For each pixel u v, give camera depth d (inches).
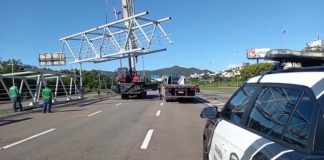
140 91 1742.1
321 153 113.6
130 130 606.5
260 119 164.2
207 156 249.1
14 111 1100.5
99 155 407.5
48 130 641.6
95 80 4165.8
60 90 2257.6
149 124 683.4
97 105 1365.7
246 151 154.2
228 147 180.1
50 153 426.0
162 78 1787.6
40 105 1359.5
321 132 117.0
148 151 424.5
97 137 538.9
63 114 1002.1
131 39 1859.0
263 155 137.4
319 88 126.9
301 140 123.7
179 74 1521.9
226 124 205.9
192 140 494.9
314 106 123.7
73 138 535.8
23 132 628.4
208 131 247.3
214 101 1347.2
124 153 415.5
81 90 1991.9
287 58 171.6
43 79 1392.7
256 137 155.9
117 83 1782.7
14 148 466.3
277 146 134.3
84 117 869.2
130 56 1828.2
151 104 1273.4
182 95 1320.1
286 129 136.7
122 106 1226.6
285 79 154.6
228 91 2497.5
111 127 653.3
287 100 144.6
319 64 166.9
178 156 394.6
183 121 722.2
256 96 179.9
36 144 492.7
